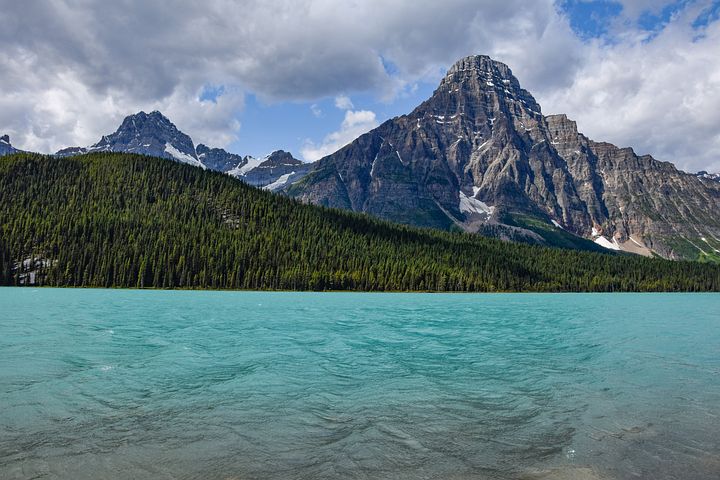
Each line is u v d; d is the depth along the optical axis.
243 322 54.81
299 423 18.36
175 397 21.59
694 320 68.38
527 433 17.56
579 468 14.42
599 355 34.69
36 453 15.10
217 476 13.67
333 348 35.94
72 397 21.30
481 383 25.23
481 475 13.94
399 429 17.86
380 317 66.00
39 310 66.06
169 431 17.27
